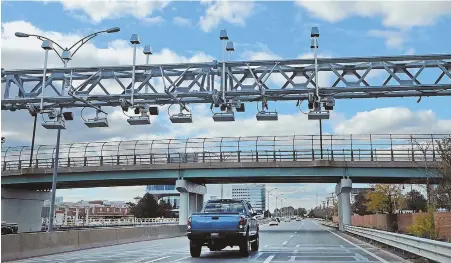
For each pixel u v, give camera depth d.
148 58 22.52
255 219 19.69
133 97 22.09
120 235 27.64
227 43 21.78
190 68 22.62
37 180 55.28
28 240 17.58
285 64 21.59
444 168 35.88
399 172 47.03
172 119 22.64
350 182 47.78
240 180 56.66
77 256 17.84
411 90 21.20
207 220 16.17
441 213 29.67
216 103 21.69
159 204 140.25
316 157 49.47
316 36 21.36
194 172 51.69
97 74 22.64
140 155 53.47
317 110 21.17
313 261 15.14
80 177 54.09
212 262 14.88
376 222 51.66
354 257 16.67
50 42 22.77
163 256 17.48
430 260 13.89
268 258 16.25
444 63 20.83
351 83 21.23
